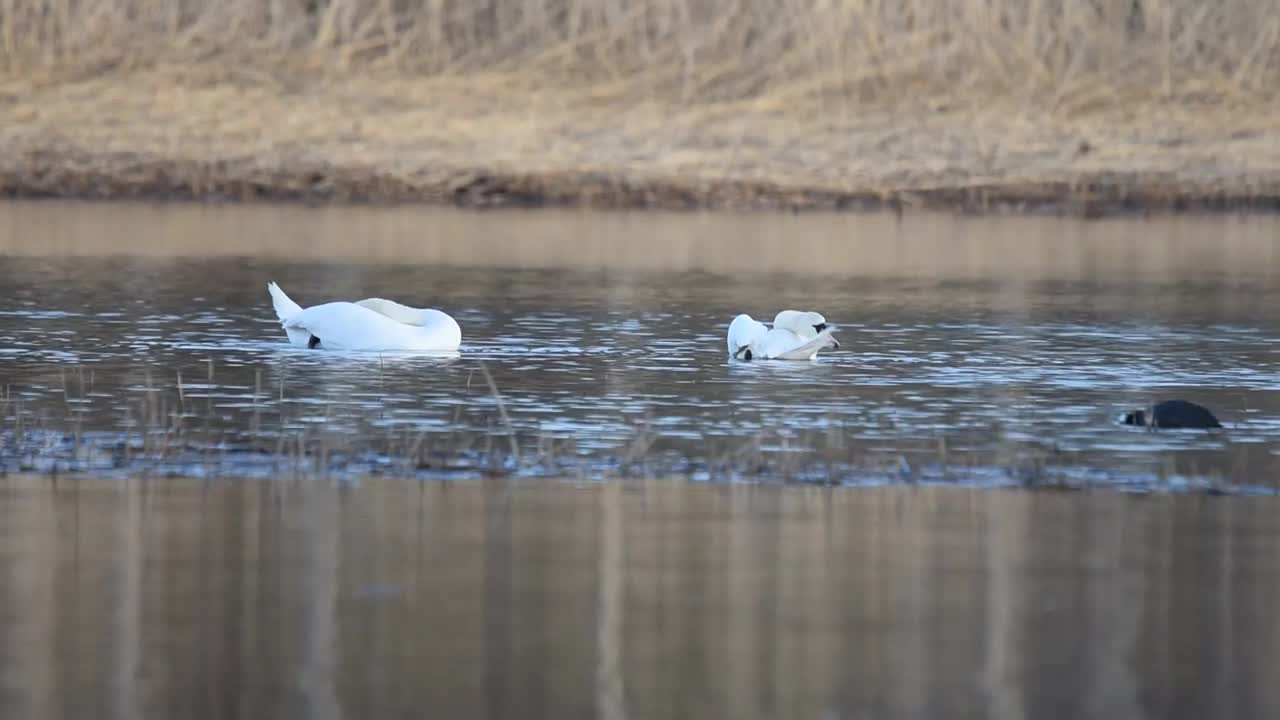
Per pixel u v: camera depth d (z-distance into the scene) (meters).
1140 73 129.75
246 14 132.00
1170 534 37.25
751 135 120.31
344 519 37.78
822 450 44.97
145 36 130.12
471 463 43.09
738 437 46.44
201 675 28.42
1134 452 45.25
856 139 120.12
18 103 121.12
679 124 121.69
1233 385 54.75
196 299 71.44
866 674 28.77
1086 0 131.25
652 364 57.50
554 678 28.47
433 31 130.75
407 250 89.75
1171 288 78.44
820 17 129.00
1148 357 59.84
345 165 114.69
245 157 115.44
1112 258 89.69
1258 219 108.69
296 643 29.92
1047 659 29.56
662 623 31.08
